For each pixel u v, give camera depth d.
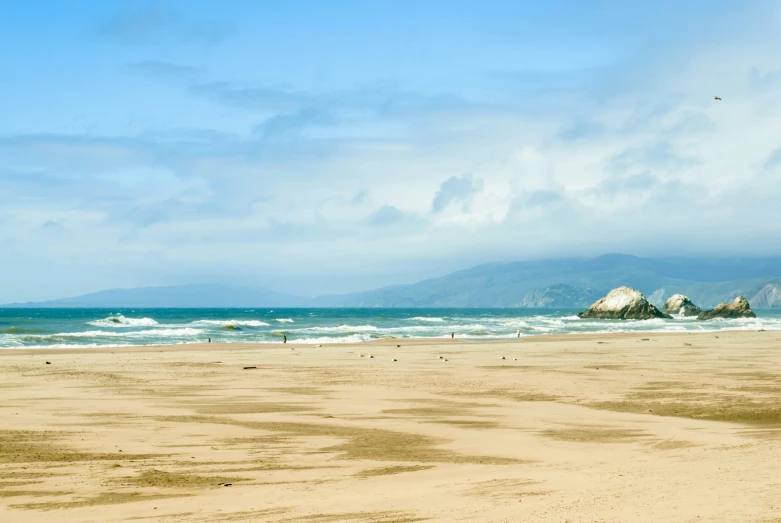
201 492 11.73
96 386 27.91
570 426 19.09
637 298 147.12
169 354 46.59
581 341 65.00
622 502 9.05
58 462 14.16
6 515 10.18
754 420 20.30
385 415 20.97
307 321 125.19
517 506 9.39
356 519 9.27
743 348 53.72
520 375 32.81
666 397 25.16
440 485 11.73
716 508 8.24
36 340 61.88
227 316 174.00
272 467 13.88
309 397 25.02
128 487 12.10
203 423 19.30
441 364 39.00
